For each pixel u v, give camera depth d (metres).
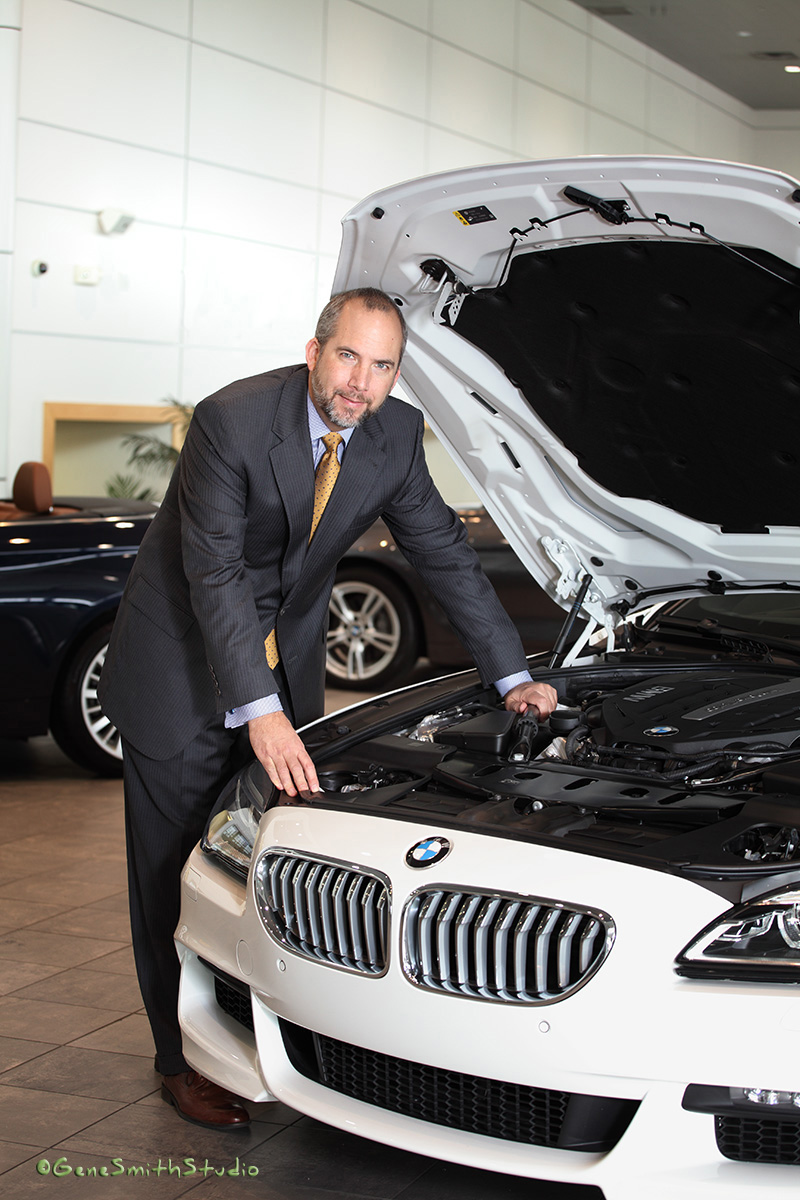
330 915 1.91
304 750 2.19
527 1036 1.69
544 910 1.72
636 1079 1.63
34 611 4.59
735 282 2.04
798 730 2.15
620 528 2.78
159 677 2.38
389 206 2.24
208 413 2.24
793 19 13.87
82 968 3.05
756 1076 1.57
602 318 2.30
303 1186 2.05
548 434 2.64
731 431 2.39
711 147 17.20
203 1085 2.31
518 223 2.16
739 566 2.64
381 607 6.30
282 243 10.94
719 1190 1.60
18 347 9.06
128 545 4.91
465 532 2.63
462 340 2.56
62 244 9.26
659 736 2.19
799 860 1.70
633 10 14.05
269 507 2.27
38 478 4.99
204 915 2.16
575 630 2.88
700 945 1.63
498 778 2.11
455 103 12.53
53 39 8.99
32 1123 2.28
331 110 11.21
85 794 4.71
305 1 10.80
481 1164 1.75
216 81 10.17
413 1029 1.78
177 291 10.12
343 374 2.15
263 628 2.45
